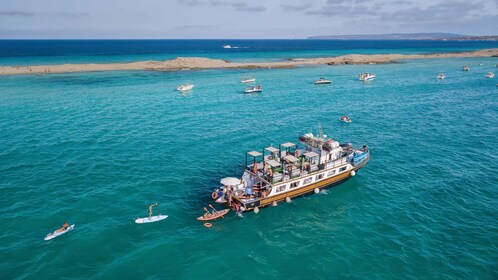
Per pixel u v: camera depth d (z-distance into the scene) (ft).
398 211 123.54
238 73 513.04
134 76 469.98
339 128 224.33
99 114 254.27
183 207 124.16
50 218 114.32
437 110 275.59
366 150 162.81
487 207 124.77
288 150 146.20
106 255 97.50
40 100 302.25
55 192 131.44
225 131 214.28
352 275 92.12
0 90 348.18
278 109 278.26
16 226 109.29
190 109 275.80
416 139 202.08
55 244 101.24
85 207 121.49
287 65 604.08
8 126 218.18
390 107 287.48
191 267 93.91
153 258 96.99
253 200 121.19
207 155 173.47
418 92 357.82
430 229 112.06
